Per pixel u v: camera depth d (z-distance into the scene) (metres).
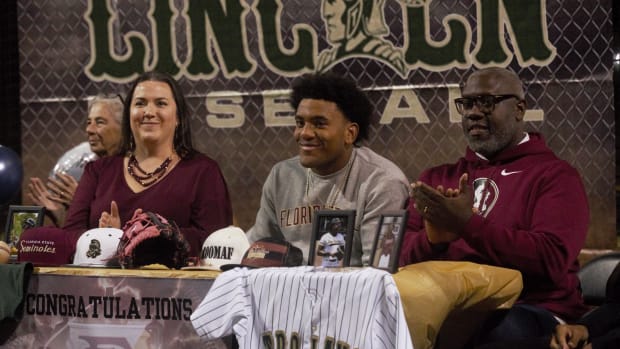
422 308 2.98
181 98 4.02
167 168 3.95
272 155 5.63
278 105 5.61
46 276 3.48
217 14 5.66
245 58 5.64
